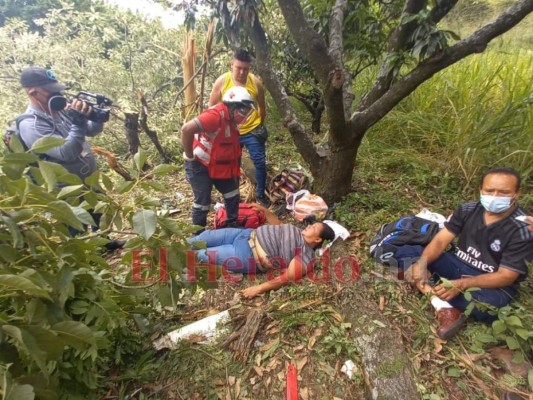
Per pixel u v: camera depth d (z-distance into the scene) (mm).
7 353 1194
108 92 5383
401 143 4051
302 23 2447
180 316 2396
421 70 2568
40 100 2379
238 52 3084
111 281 1872
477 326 2135
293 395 1812
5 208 1219
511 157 3275
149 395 1902
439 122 3854
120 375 1993
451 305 2188
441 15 2947
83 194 1620
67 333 1209
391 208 3232
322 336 2129
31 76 2285
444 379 1871
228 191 2938
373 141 4117
